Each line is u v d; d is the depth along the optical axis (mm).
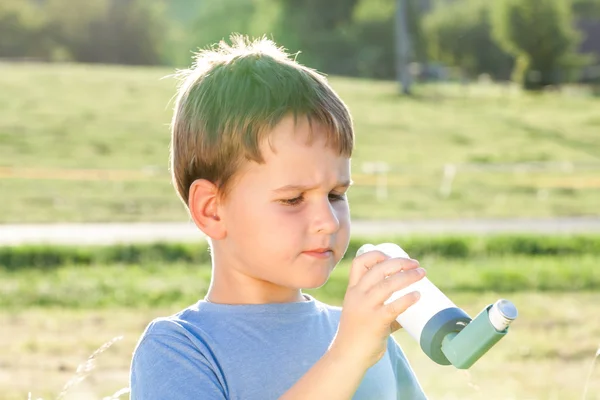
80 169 41219
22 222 29141
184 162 2762
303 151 2588
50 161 43094
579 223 28828
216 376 2723
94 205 32500
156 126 52906
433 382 9641
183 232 25703
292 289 2916
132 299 15703
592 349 11867
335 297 15500
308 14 124375
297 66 2721
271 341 2791
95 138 49000
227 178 2652
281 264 2619
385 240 21625
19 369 10891
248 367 2738
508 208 33531
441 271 18156
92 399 9336
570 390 9789
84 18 142125
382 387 2971
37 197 33688
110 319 14125
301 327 2855
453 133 56250
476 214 32000
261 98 2602
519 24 88688
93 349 11961
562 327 13297
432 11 131250
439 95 76750
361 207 32594
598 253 21906
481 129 58156
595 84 90938
